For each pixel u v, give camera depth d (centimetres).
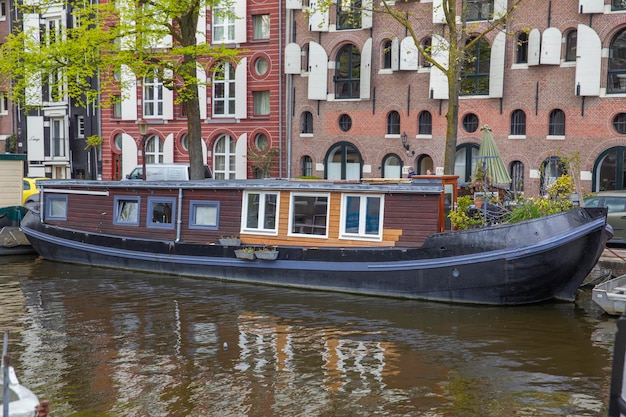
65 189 1978
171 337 1212
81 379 1006
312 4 2595
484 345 1143
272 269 1617
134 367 1057
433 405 899
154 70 2200
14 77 2466
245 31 3144
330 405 903
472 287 1389
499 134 2709
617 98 2509
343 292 1534
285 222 1623
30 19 3656
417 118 2852
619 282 1389
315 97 3014
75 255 1948
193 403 914
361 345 1154
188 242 1748
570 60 2595
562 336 1185
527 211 1403
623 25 2480
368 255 1495
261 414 877
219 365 1063
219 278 1702
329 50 3003
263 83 3145
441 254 1410
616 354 645
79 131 3672
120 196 1877
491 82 2689
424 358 1084
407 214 1481
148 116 3388
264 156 3098
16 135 3881
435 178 1475
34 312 1391
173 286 1638
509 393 936
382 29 2889
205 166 2784
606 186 2562
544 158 2633
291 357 1098
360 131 2972
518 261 1339
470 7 2722
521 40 2681
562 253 1330
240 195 1689
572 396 923
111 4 2116
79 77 2170
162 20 2164
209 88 3250
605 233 1344
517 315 1322
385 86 2903
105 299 1504
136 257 1827
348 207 1547
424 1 2800
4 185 2200
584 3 2502
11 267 1911
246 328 1265
